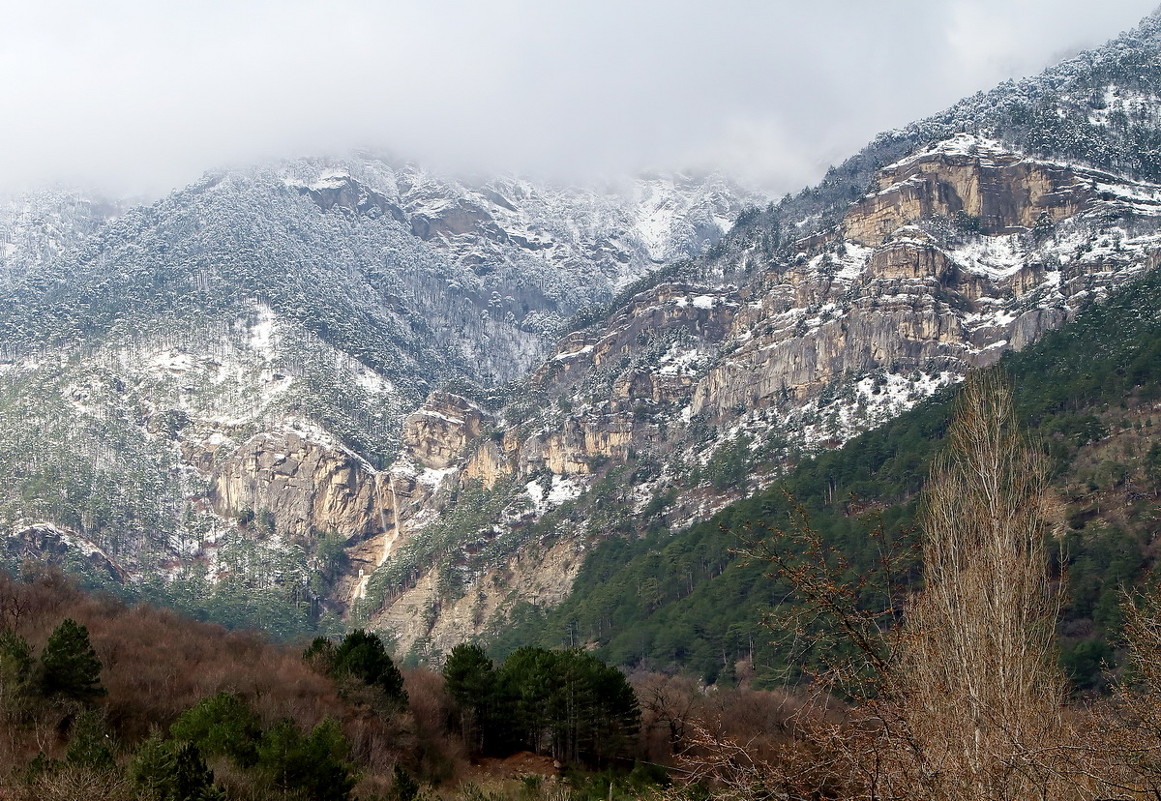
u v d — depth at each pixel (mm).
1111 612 87750
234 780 55594
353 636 95562
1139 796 21047
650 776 70500
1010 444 31734
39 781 47844
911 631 25562
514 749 92062
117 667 80688
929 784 21500
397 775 62188
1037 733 25438
